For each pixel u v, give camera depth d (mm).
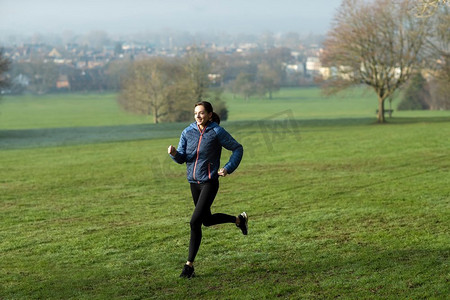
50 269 7027
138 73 67688
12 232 9578
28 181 17734
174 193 14148
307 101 143125
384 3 46875
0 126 99438
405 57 47844
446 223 8867
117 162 23203
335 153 23516
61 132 46438
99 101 160250
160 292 5941
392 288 5715
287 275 6348
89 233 9266
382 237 8047
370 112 104812
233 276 6418
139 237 8727
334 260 6891
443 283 5797
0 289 6184
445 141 26578
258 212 10719
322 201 11727
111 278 6535
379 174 16234
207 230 8945
